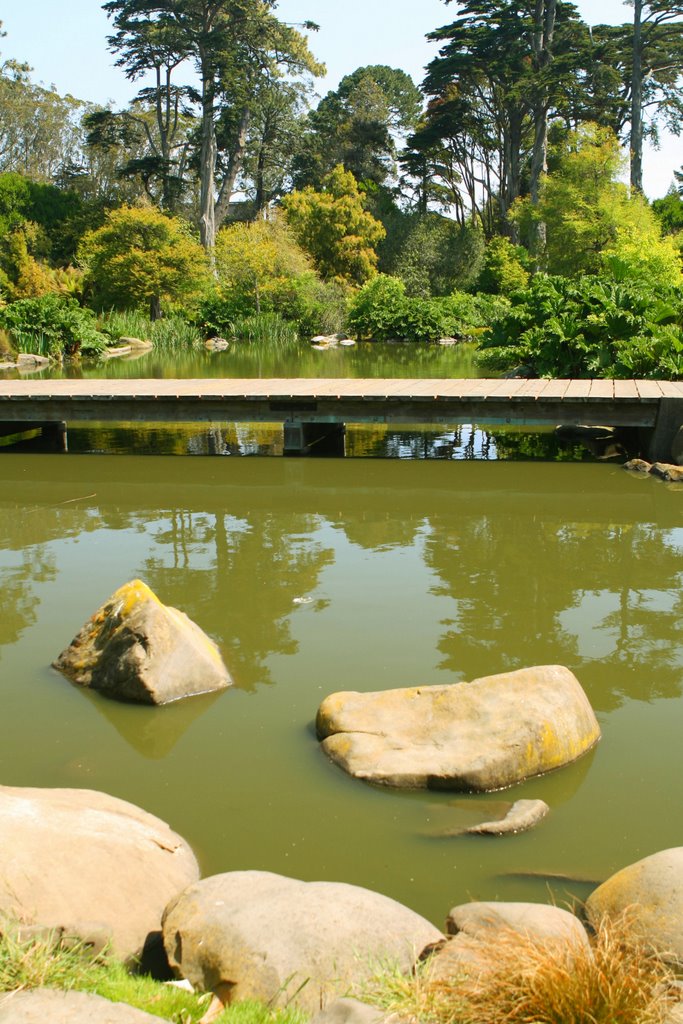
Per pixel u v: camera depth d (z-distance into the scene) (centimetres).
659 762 467
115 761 470
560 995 254
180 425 1656
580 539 891
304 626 656
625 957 279
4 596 722
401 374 2345
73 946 295
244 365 2741
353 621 666
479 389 1363
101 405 1337
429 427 1627
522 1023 253
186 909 316
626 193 4153
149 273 4153
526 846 395
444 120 5750
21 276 4172
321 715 497
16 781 451
